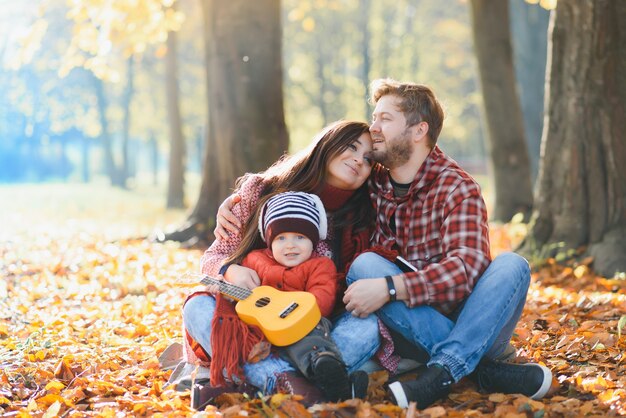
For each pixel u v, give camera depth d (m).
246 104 9.58
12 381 4.02
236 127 9.62
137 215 19.23
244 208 4.02
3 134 53.06
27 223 14.27
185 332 3.81
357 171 3.89
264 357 3.36
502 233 10.91
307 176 3.96
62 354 4.52
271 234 3.71
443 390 3.39
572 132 7.86
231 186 9.71
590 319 5.36
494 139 13.01
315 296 3.55
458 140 47.94
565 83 7.91
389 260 3.67
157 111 38.78
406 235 3.88
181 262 8.28
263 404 3.16
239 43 9.55
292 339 3.33
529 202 12.89
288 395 3.19
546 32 23.64
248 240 3.88
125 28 11.01
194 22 25.33
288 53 34.78
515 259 3.57
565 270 7.40
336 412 3.13
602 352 4.35
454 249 3.64
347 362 3.45
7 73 33.91
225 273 3.80
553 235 8.00
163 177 61.75
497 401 3.44
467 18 33.88
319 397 3.28
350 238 4.02
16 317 5.65
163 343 4.77
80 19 10.65
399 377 3.67
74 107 38.03
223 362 3.42
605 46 7.61
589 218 7.78
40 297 6.58
